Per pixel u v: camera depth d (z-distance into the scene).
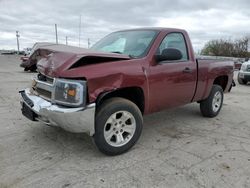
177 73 4.28
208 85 5.20
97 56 3.32
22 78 12.23
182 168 3.30
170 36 4.36
